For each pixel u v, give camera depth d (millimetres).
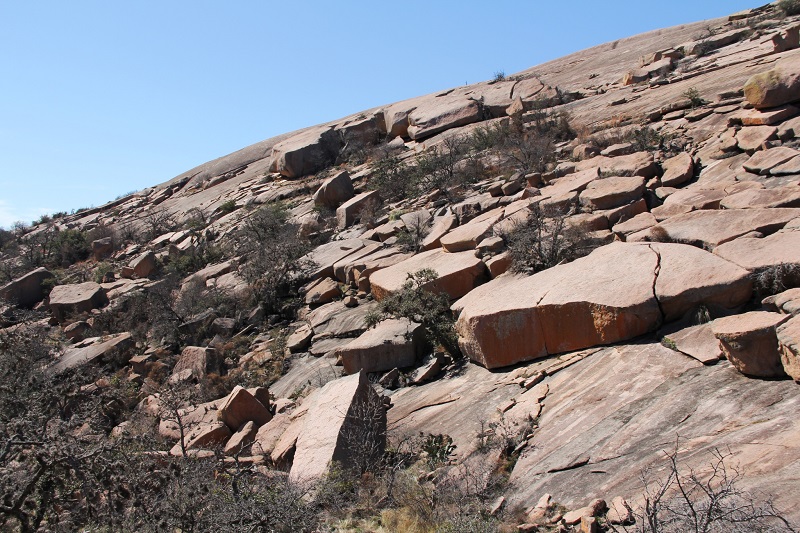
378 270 13883
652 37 31234
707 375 6473
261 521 5910
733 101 15039
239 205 28766
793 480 4504
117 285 23625
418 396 9266
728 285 7230
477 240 12375
